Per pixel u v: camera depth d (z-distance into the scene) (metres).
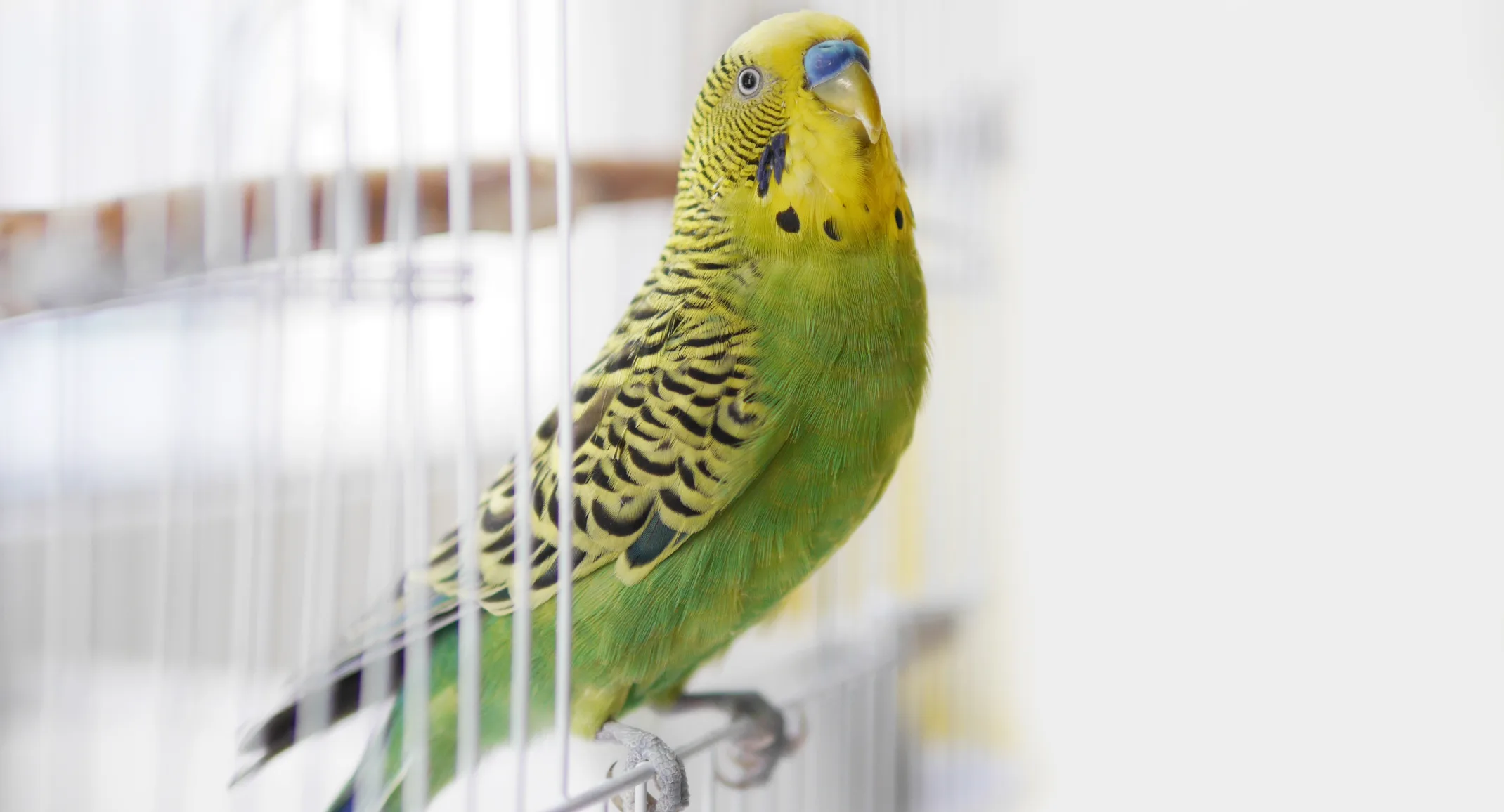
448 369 0.43
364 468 0.40
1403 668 0.64
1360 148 0.62
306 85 0.39
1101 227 0.63
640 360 0.43
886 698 0.51
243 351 0.39
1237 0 0.63
